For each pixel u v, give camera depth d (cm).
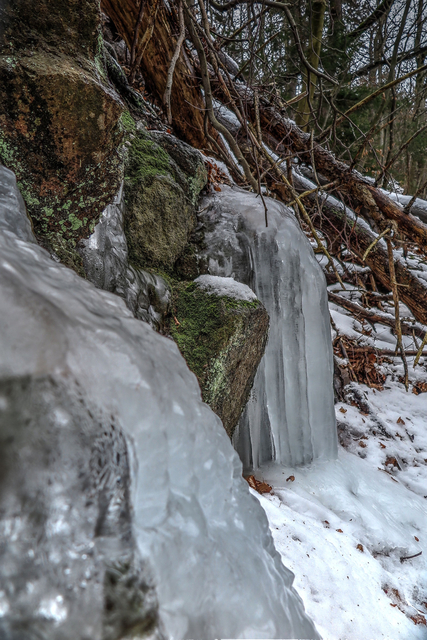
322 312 313
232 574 79
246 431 276
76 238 182
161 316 233
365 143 374
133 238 240
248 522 96
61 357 60
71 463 56
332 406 321
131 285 213
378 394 449
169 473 76
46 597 52
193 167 290
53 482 55
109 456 61
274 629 82
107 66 287
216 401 228
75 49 156
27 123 145
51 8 146
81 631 53
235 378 241
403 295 404
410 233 365
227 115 418
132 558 60
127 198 238
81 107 150
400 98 718
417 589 223
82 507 57
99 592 55
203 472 86
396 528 270
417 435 403
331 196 439
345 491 284
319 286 310
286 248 288
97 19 158
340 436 382
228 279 263
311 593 171
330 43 725
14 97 139
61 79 142
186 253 277
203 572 73
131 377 69
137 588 59
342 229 402
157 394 73
